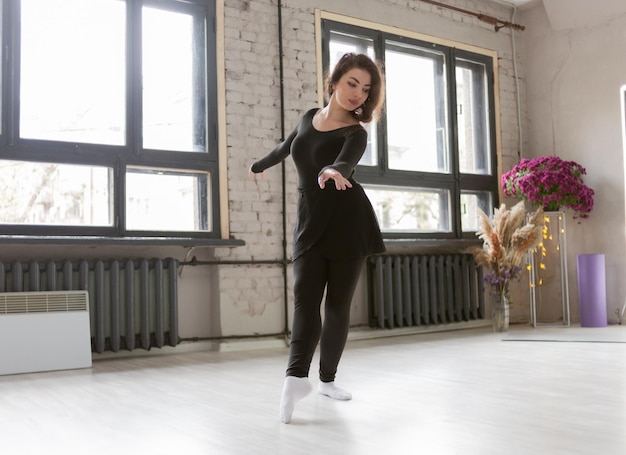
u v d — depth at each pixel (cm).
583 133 673
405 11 629
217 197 506
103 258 462
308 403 270
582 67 675
